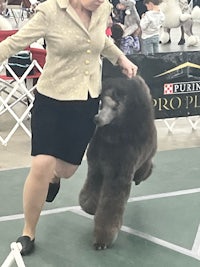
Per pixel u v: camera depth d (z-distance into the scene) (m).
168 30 12.59
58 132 3.34
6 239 3.75
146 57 5.98
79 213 4.22
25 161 5.62
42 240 3.73
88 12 3.22
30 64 6.33
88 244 3.67
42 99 3.32
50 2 3.17
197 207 4.37
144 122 3.48
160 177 5.09
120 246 3.64
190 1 14.79
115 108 3.35
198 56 6.25
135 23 9.20
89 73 3.28
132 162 3.46
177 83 6.22
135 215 4.18
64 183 4.88
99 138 3.48
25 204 3.50
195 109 6.41
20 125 6.41
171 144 6.27
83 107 3.32
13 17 12.28
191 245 3.68
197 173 5.23
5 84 7.33
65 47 3.17
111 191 3.51
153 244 3.68
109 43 3.49
